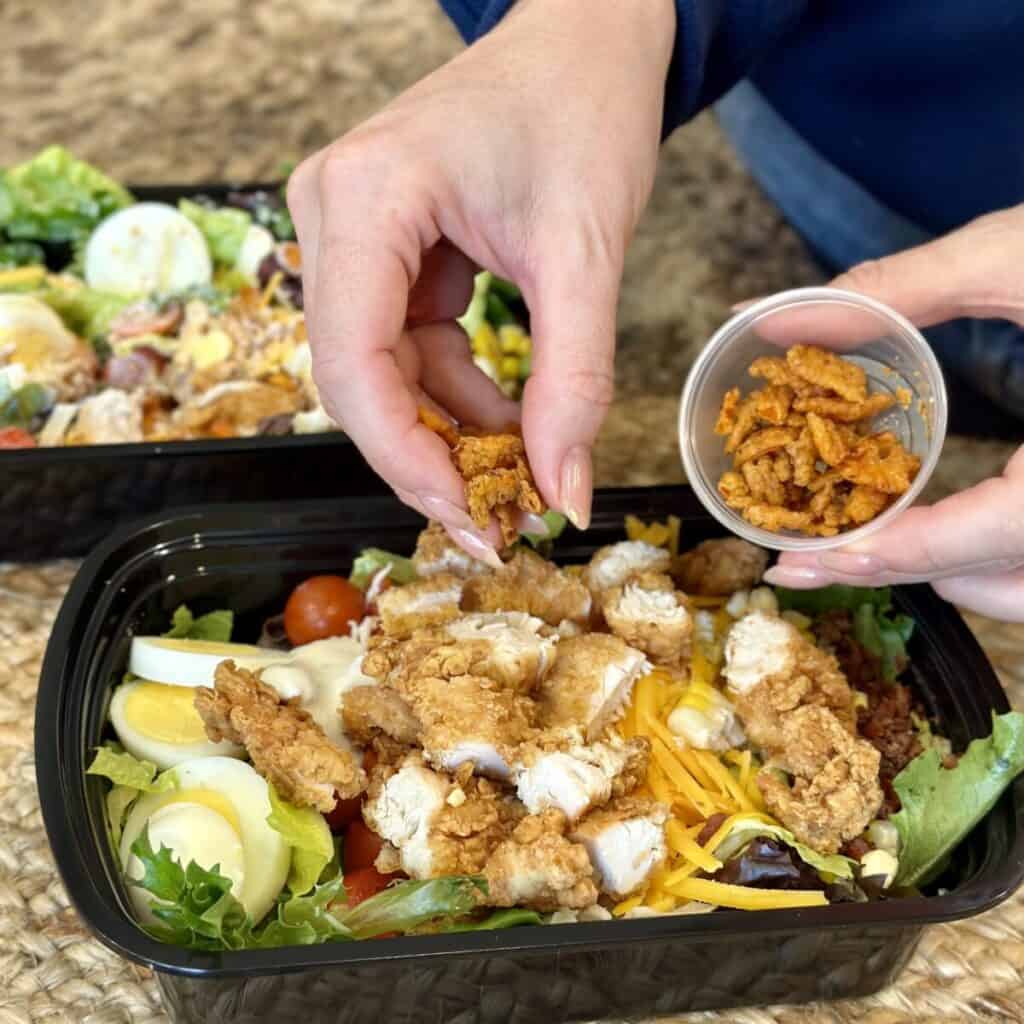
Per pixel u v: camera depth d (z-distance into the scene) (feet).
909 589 1.83
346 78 2.89
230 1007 1.53
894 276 1.69
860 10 2.26
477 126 1.61
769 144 2.57
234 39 2.98
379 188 1.60
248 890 1.63
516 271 1.65
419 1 3.09
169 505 2.01
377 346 1.58
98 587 1.75
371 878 1.65
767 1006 1.67
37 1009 1.64
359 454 1.99
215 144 2.71
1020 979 1.70
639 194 1.65
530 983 1.56
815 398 1.69
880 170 2.40
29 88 2.81
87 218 2.37
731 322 1.68
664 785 1.69
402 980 1.52
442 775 1.62
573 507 1.61
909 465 1.65
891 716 1.76
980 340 2.33
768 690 1.71
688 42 1.78
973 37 2.18
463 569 1.79
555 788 1.60
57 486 1.95
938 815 1.65
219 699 1.66
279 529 1.84
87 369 2.20
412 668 1.66
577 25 1.68
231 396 2.15
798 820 1.65
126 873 1.61
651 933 1.51
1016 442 2.32
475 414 1.77
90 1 3.08
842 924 1.52
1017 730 1.63
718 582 1.85
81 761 1.64
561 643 1.73
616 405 2.26
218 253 2.39
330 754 1.62
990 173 2.28
